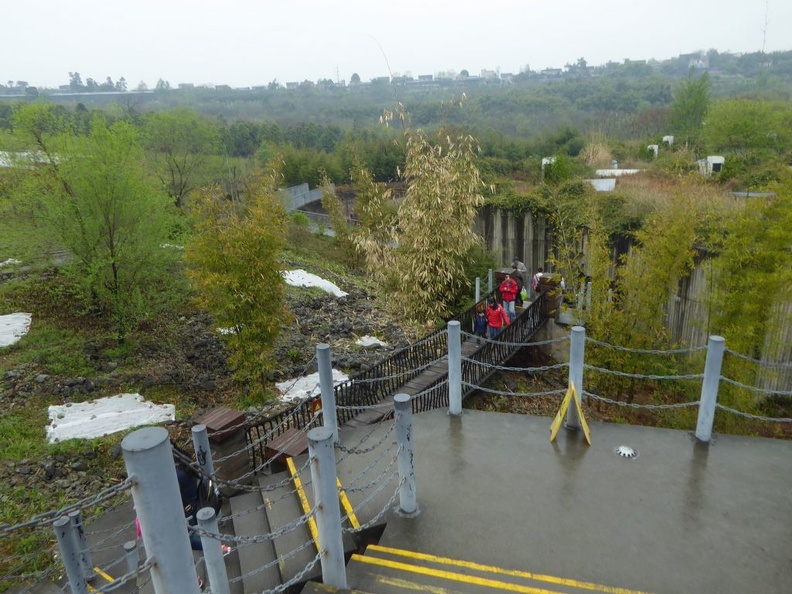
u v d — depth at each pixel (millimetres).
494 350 11797
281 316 10320
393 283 15492
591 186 17219
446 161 12781
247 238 9516
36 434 8953
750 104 29188
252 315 9836
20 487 7699
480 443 5805
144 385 10852
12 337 11820
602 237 10984
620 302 10609
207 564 3693
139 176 12477
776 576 3859
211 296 9891
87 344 11992
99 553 6242
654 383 11297
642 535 4312
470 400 11109
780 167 9602
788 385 11555
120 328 12375
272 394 10906
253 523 5043
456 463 5441
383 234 14766
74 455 8586
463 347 11977
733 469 5129
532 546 4230
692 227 9781
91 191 11398
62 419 9453
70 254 12586
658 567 3967
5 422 9039
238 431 6172
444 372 10812
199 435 5074
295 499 5258
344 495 4980
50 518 2346
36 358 11031
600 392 11070
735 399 9297
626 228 15148
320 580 4051
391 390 10047
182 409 10172
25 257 12297
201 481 4785
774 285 8812
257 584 4191
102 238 11953
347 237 25062
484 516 4609
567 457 5453
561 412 5777
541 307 13797
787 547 4133
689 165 22406
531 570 3973
